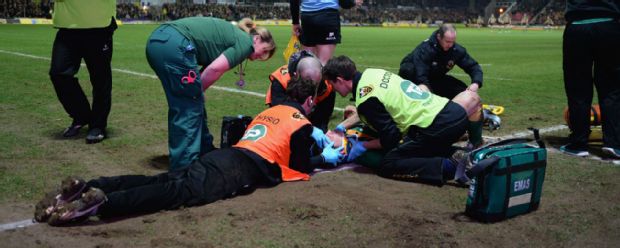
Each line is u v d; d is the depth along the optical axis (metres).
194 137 4.34
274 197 3.91
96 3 5.46
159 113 7.17
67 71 5.57
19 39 21.02
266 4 61.38
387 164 4.45
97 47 5.52
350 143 4.79
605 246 3.24
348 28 49.41
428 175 4.29
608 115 5.16
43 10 39.56
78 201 3.29
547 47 24.39
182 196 3.64
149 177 3.67
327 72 4.46
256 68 13.20
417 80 6.48
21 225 3.34
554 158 5.20
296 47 7.24
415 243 3.20
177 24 4.31
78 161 4.85
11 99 7.91
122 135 5.89
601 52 5.08
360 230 3.37
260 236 3.25
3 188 4.03
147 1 51.41
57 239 3.14
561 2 61.81
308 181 4.32
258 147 4.09
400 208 3.78
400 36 32.62
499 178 3.47
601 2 5.04
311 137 4.48
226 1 59.25
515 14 63.66
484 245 3.21
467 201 3.63
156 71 4.32
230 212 3.59
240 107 7.63
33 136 5.73
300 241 3.20
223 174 3.84
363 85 4.40
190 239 3.19
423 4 73.88
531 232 3.42
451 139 4.45
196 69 4.29
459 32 44.06
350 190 4.14
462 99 4.86
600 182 4.46
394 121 4.47
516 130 6.48
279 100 5.04
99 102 5.61
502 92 9.74
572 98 5.29
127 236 3.22
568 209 3.83
